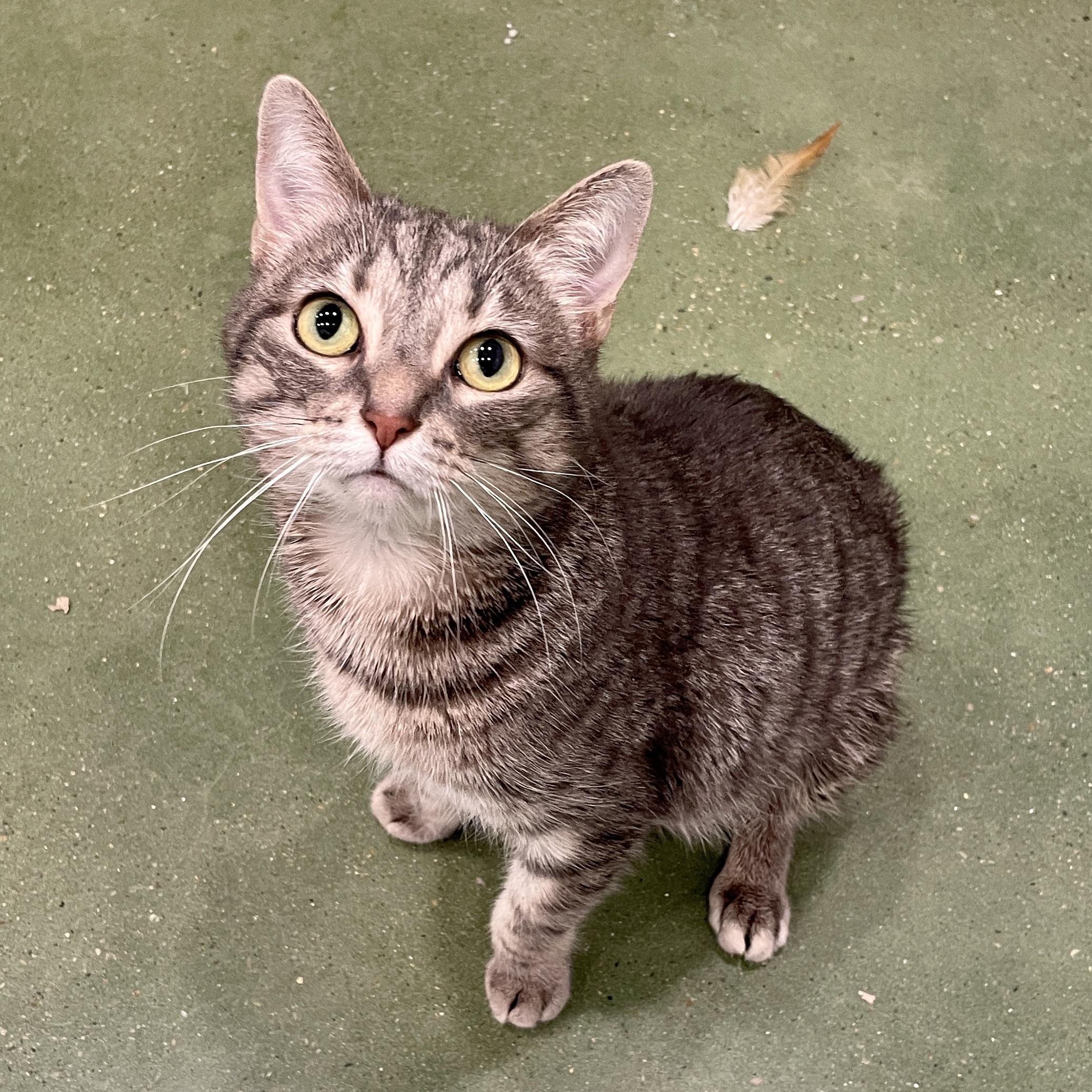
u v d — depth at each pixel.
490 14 0.63
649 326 0.57
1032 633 0.54
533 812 0.41
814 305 0.58
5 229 0.58
